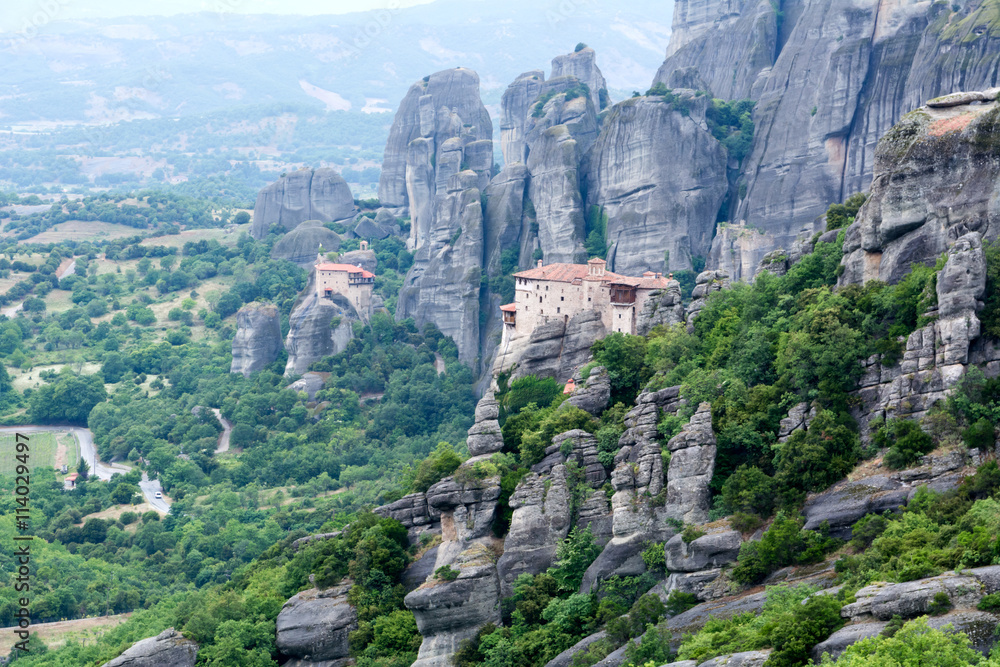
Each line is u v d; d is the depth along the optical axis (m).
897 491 87.19
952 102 104.75
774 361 106.31
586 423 119.50
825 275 118.94
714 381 107.81
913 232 102.38
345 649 113.00
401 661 105.81
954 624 66.31
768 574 88.31
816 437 94.62
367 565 116.62
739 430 100.25
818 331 101.12
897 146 103.62
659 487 102.69
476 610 105.38
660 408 111.31
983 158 99.31
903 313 97.75
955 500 82.44
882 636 66.56
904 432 90.44
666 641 84.56
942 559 73.56
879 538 81.00
